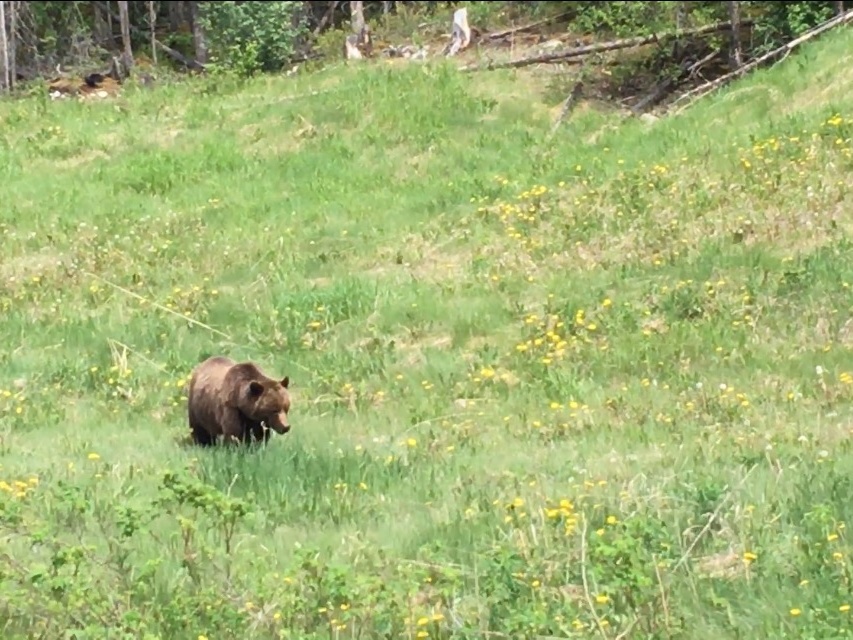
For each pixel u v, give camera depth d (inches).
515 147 907.4
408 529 334.0
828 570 277.1
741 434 411.2
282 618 265.0
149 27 1475.1
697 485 339.0
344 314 606.2
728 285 570.6
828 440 398.6
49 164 962.7
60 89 1240.2
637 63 1035.9
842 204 634.8
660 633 255.3
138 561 308.8
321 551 313.7
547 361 514.6
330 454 411.8
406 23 1295.5
